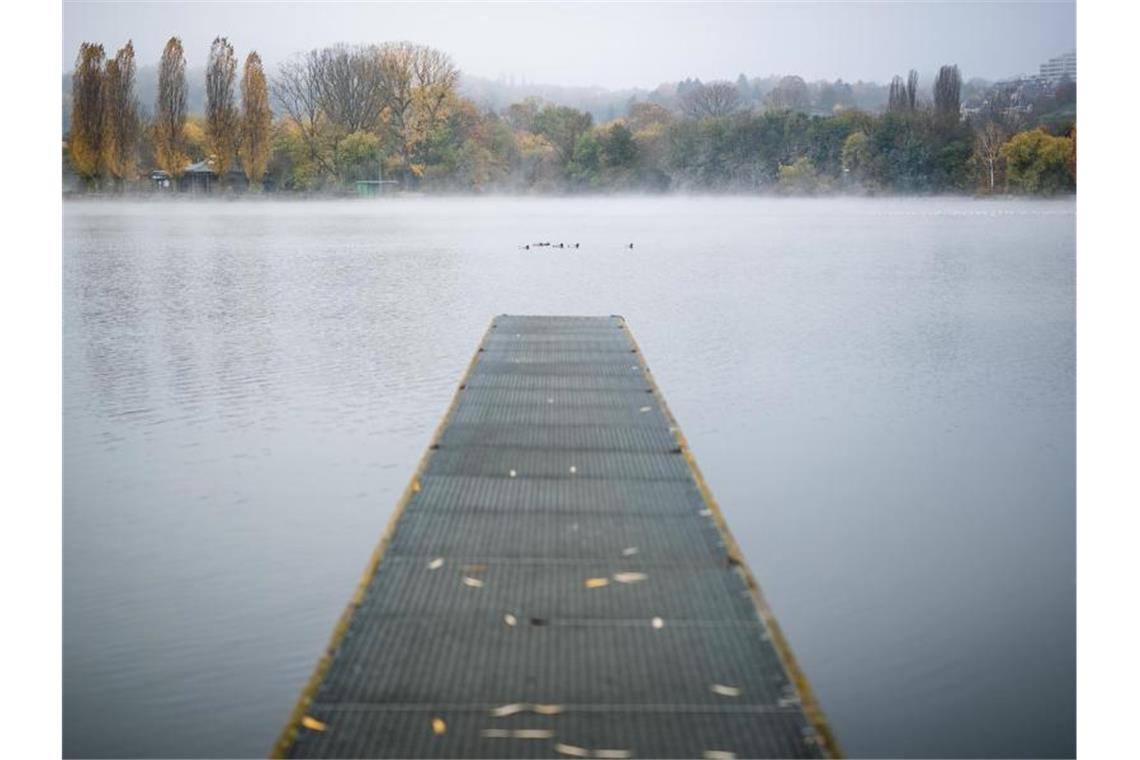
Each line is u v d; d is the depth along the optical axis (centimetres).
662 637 634
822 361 1736
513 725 547
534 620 653
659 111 10000
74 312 2275
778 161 8119
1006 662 750
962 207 6425
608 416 1153
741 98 10969
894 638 782
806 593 855
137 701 700
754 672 596
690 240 4225
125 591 855
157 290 2631
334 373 1647
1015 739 665
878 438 1284
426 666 601
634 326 2084
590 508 854
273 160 8019
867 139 7556
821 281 2809
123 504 1050
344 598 844
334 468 1166
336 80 8175
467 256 3553
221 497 1073
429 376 1623
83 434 1304
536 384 1320
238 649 765
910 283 2752
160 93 7500
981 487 1102
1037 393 1505
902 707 698
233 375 1634
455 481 921
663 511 848
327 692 575
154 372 1658
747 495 1079
